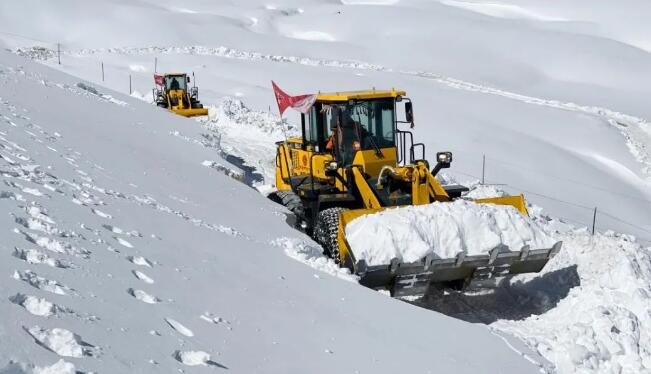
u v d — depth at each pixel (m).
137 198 10.84
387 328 8.33
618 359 9.02
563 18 128.88
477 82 80.69
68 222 7.75
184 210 11.39
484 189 19.70
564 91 77.88
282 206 15.39
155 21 102.19
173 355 5.23
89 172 11.40
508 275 12.07
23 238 6.48
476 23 110.31
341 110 13.77
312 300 8.47
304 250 11.26
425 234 11.04
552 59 90.75
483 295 12.48
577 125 45.28
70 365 4.21
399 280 11.12
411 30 108.94
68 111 17.94
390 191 12.92
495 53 95.31
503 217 11.70
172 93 35.78
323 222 12.25
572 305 10.65
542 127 44.16
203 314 6.48
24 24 98.88
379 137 14.05
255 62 62.59
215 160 18.27
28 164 10.12
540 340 9.98
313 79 54.25
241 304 7.24
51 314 4.97
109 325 5.26
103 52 67.56
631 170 38.72
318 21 119.56
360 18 118.50
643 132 47.44
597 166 38.31
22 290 5.17
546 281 13.03
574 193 32.44
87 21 100.75
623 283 10.71
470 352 8.35
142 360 4.90
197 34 98.62
